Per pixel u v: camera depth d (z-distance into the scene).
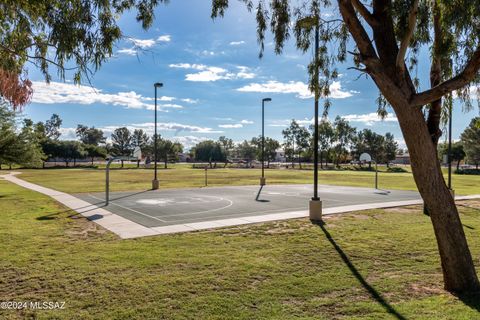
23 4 4.52
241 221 11.86
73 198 18.59
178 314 4.80
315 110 12.11
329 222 11.77
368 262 7.30
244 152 121.56
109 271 6.54
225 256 7.62
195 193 21.64
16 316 4.71
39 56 4.89
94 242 8.82
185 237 9.47
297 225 11.20
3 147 23.22
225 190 23.72
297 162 109.75
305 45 6.76
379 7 5.64
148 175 45.88
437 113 5.94
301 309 4.99
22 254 7.60
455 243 5.66
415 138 5.41
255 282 6.07
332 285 5.96
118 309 4.94
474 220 12.60
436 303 5.16
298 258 7.54
